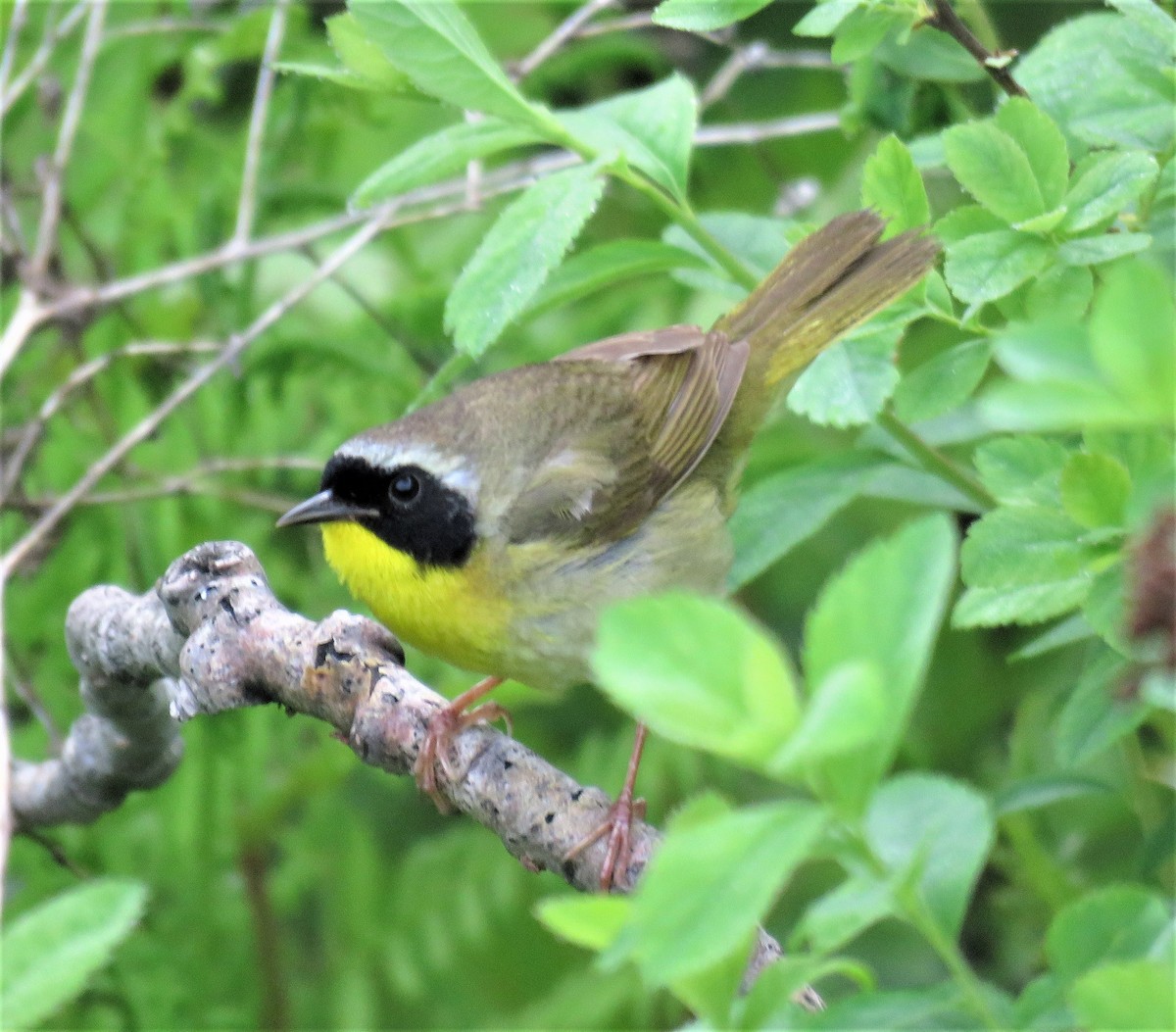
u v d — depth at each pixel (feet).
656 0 38.27
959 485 24.12
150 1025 31.32
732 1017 11.93
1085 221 17.92
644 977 9.82
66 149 31.94
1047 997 11.72
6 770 23.41
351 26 22.06
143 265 36.78
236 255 31.14
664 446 27.30
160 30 35.29
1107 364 9.68
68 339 32.48
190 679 21.09
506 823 20.24
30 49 36.55
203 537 35.42
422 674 35.58
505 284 19.83
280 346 35.83
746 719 10.00
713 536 27.09
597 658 10.02
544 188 20.30
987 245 18.11
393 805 38.29
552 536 25.48
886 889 11.06
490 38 37.37
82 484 29.27
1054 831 28.07
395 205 31.17
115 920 10.80
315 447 35.83
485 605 25.39
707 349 28.66
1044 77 21.33
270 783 34.30
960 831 12.10
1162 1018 10.17
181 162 37.50
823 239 28.60
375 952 34.68
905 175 19.75
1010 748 30.94
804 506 24.86
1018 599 16.56
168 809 33.78
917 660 10.03
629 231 38.19
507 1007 34.53
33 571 32.48
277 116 35.70
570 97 39.75
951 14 21.25
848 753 10.30
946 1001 11.78
